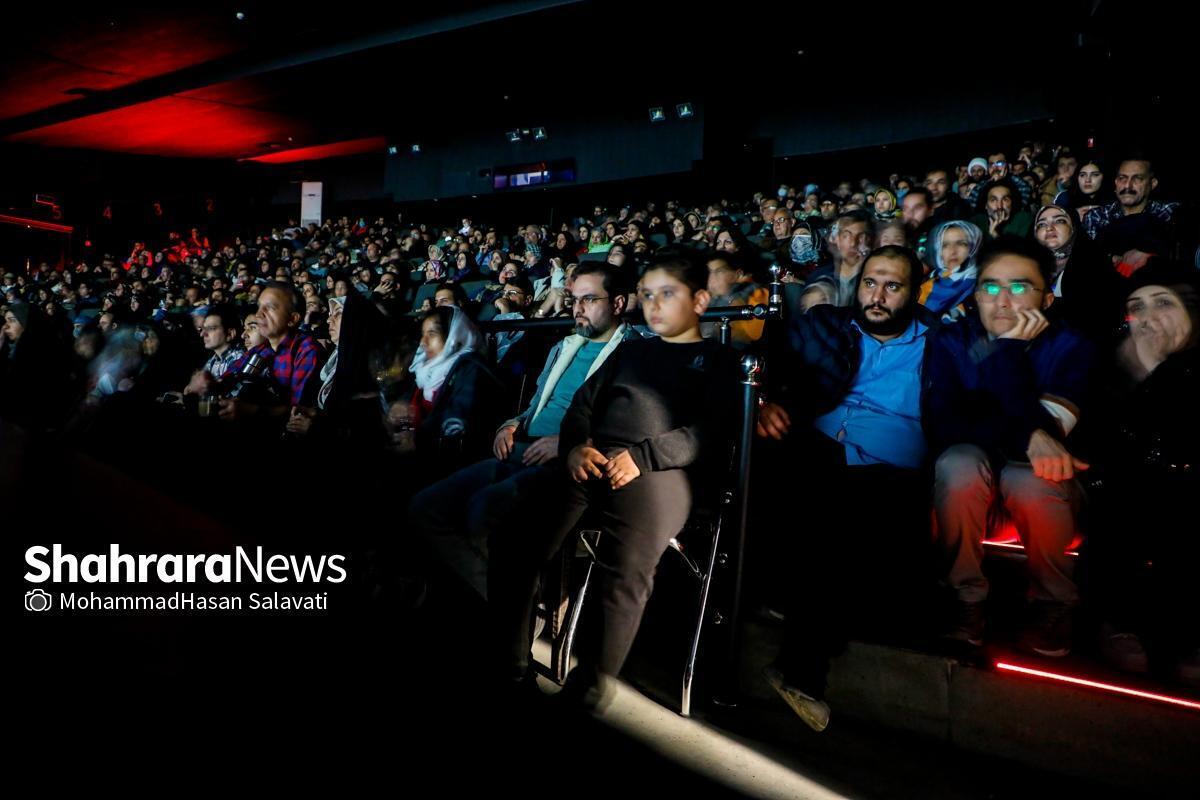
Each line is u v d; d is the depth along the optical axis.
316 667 2.23
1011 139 10.71
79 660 2.16
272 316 3.84
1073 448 2.07
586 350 2.63
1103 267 2.87
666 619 2.41
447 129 15.09
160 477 4.12
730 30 10.09
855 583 2.03
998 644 2.02
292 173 18.56
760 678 2.16
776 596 2.27
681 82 12.20
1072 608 1.93
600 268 2.57
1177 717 1.67
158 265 14.54
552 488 2.14
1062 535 1.90
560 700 2.07
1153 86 5.79
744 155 12.79
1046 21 9.30
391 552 2.84
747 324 3.31
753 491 2.37
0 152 16.53
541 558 2.09
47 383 5.67
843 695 2.06
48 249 17.19
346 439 3.13
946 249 2.98
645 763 1.77
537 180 14.06
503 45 10.70
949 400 2.14
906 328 2.31
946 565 2.03
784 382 2.40
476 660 2.33
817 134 12.30
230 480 3.59
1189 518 1.85
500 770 1.71
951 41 10.28
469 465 2.87
